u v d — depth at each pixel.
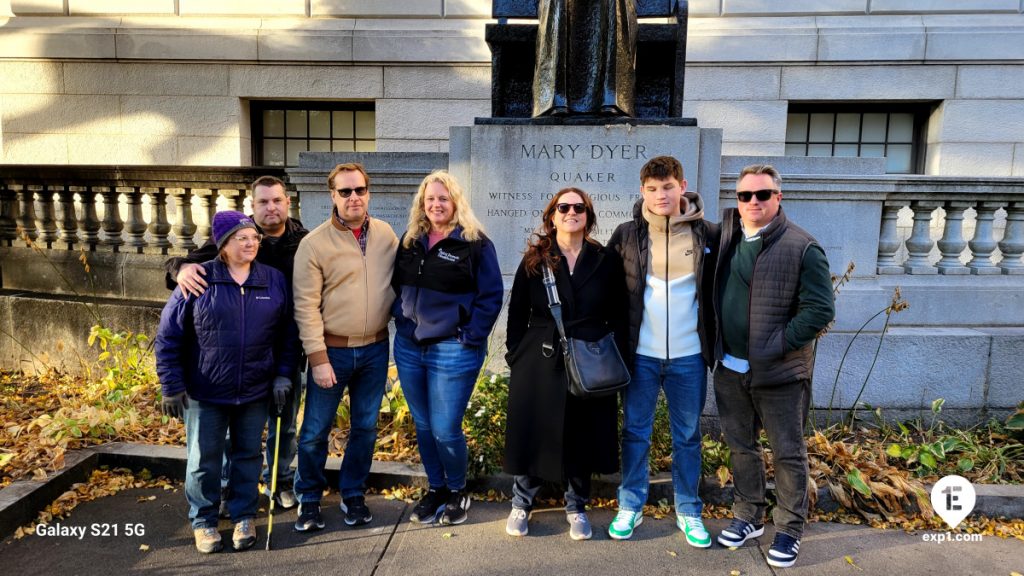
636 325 3.32
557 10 4.84
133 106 9.81
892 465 4.35
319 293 3.30
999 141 9.06
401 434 4.55
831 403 4.82
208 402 3.19
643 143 4.82
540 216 4.93
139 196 6.69
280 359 3.36
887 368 5.07
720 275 3.28
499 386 4.50
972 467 4.22
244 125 9.88
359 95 9.65
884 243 5.54
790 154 9.71
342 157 5.66
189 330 3.16
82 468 4.12
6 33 9.73
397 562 3.27
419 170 5.48
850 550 3.43
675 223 3.28
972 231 8.84
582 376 3.10
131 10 9.76
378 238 3.41
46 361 6.32
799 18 9.22
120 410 4.79
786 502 3.27
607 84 4.89
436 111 9.59
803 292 3.07
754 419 3.39
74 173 6.66
